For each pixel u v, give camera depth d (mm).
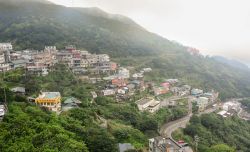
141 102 171000
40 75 162125
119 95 179625
